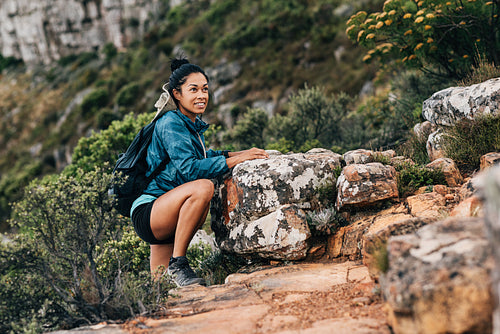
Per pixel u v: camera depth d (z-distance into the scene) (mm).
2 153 39156
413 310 1610
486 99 4180
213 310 2523
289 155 4109
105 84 35781
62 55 52156
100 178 3176
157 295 2742
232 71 24859
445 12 6383
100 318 2562
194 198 3447
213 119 21391
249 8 31078
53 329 2576
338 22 23547
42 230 2848
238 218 3850
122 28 47938
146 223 3590
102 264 3264
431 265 1672
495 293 1424
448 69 7059
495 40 6328
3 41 57656
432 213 3299
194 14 37781
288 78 21469
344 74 19016
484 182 1419
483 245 1632
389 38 7191
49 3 51844
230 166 3809
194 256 4477
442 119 4754
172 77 3871
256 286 2895
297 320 2184
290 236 3512
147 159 3711
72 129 32812
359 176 3646
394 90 9070
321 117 9836
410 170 3988
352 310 2244
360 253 3369
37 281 2680
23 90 48375
